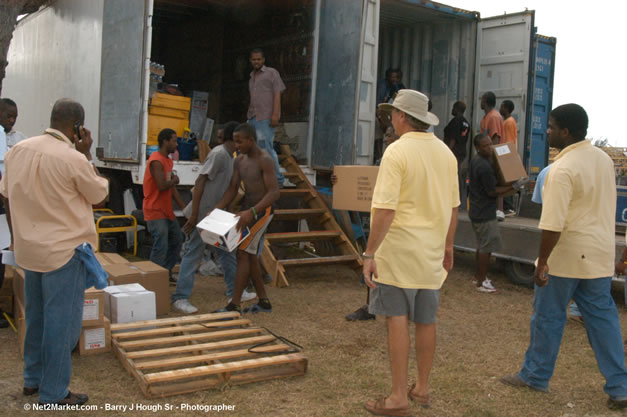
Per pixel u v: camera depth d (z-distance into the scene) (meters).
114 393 3.42
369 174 6.06
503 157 6.12
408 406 3.19
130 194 7.68
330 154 7.21
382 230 3.05
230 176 5.28
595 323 3.45
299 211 6.95
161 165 5.75
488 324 5.12
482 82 8.64
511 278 6.76
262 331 4.47
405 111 3.19
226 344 4.04
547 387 3.65
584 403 3.50
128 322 4.49
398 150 3.09
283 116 8.20
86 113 7.68
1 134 4.21
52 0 8.86
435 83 9.01
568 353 4.41
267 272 6.30
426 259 3.12
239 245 4.95
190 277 5.25
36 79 9.45
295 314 5.20
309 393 3.52
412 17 8.71
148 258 7.23
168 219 5.97
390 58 9.65
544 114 8.97
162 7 9.77
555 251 3.47
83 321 3.97
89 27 7.61
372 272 3.10
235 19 9.41
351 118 6.88
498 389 3.67
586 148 3.43
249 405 3.33
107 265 5.29
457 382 3.75
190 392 3.46
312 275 6.85
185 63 10.65
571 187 3.34
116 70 6.87
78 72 7.91
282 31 8.27
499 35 8.45
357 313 5.09
